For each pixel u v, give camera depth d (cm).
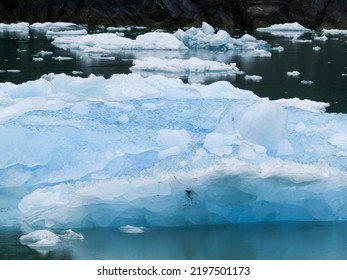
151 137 1388
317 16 5247
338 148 1358
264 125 1317
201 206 1185
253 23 5247
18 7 5181
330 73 2895
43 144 1366
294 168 1235
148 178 1184
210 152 1308
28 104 1580
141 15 5088
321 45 4056
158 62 2912
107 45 3684
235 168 1179
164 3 5053
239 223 1216
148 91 1747
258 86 2538
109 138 1374
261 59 3369
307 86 2544
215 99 1636
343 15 5222
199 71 2889
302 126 1443
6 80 2506
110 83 1852
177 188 1169
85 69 2859
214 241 1124
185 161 1230
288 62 3250
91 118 1462
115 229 1176
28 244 1091
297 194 1209
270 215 1225
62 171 1338
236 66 3095
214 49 3806
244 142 1266
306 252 1088
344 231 1187
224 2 5175
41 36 4216
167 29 4991
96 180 1199
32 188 1351
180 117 1519
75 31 4353
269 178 1186
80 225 1177
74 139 1373
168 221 1189
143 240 1121
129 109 1552
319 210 1230
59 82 1784
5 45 3688
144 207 1179
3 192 1341
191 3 5103
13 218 1220
